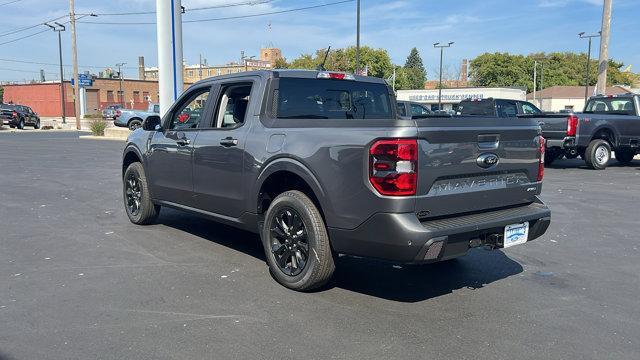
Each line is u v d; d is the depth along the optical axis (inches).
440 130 167.3
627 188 445.4
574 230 294.7
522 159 194.2
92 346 149.5
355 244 173.9
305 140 186.2
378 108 246.1
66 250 245.3
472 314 174.7
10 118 1600.6
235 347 149.4
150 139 275.1
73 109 2997.0
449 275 215.3
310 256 185.9
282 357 143.9
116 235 273.1
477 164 178.5
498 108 653.3
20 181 469.7
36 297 186.1
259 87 214.7
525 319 171.0
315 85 223.8
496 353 147.3
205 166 233.3
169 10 497.7
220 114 234.1
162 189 268.2
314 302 183.5
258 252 244.1
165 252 242.7
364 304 182.4
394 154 161.5
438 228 165.6
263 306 179.3
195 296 187.9
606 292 196.7
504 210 193.0
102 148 851.4
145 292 191.5
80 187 435.2
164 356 143.9
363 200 168.1
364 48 2982.3
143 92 3398.1
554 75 3695.9
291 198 190.4
